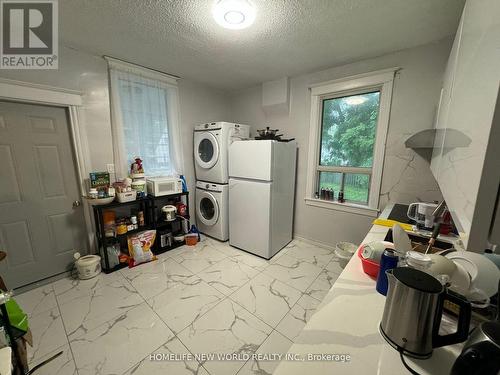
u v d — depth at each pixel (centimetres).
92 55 216
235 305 179
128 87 241
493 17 40
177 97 286
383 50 207
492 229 36
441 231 143
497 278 75
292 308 177
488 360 46
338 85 246
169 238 281
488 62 41
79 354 136
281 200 267
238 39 187
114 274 222
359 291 90
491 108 35
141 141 259
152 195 260
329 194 279
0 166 185
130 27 169
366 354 62
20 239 199
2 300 97
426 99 200
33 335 148
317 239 292
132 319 163
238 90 345
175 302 182
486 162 35
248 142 250
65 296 188
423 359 60
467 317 57
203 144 305
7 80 174
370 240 139
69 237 226
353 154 258
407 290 60
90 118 221
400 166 221
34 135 198
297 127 290
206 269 233
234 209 277
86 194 225
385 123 223
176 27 169
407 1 139
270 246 254
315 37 183
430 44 193
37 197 205
